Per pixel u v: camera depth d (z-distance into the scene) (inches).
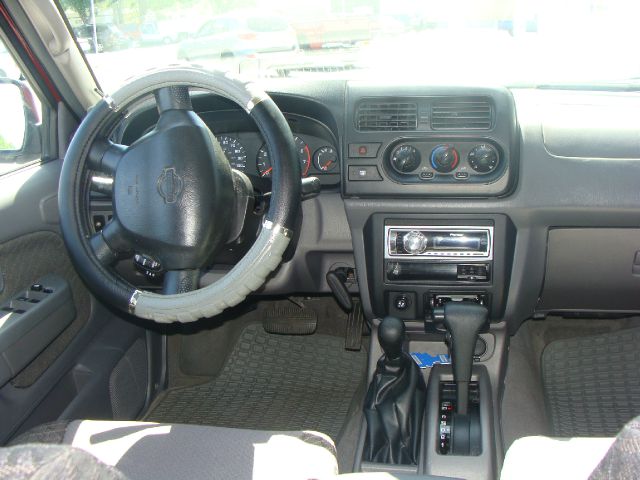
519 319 93.1
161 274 65.5
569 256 88.2
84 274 61.8
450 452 80.4
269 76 90.5
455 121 81.8
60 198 61.7
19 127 86.4
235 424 100.4
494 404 89.2
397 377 84.5
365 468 80.1
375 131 83.0
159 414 103.5
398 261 87.5
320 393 106.7
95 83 92.9
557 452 52.2
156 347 108.8
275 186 59.6
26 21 80.9
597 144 82.4
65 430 59.9
